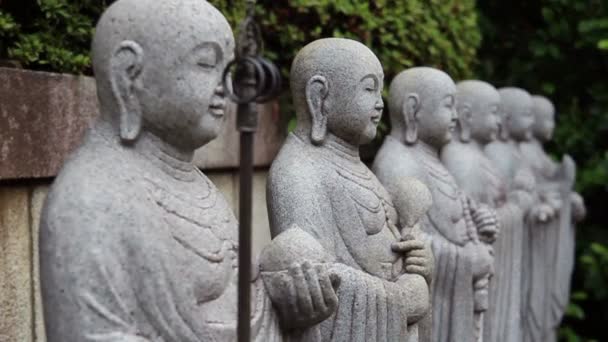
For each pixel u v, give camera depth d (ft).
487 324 25.43
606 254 34.35
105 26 12.51
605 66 37.17
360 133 16.79
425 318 17.58
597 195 38.01
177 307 12.14
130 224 11.94
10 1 18.34
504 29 37.99
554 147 37.40
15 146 16.15
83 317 11.63
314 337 14.42
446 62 27.02
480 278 22.24
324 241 16.20
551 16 36.11
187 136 12.75
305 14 23.34
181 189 12.78
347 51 16.71
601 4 35.68
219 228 12.91
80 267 11.68
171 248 12.23
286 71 23.53
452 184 21.65
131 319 11.84
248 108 11.37
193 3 12.67
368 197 16.70
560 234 31.50
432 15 26.81
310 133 16.84
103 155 12.33
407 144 21.34
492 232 22.76
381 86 17.02
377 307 15.62
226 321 12.62
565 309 32.40
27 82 16.38
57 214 11.85
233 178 23.06
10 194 16.48
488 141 26.55
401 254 17.08
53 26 18.34
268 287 13.79
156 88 12.44
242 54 11.41
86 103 17.81
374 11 24.48
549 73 37.60
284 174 16.43
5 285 16.40
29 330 17.02
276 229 16.33
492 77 37.83
